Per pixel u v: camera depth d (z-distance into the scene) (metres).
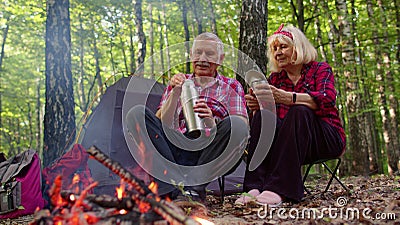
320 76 3.30
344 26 10.04
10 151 23.58
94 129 3.58
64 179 3.07
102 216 1.57
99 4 12.42
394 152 12.51
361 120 10.67
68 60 6.66
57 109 6.47
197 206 2.68
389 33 12.73
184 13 13.68
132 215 1.56
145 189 1.72
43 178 3.93
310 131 3.08
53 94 6.51
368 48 13.87
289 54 3.35
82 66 15.89
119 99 3.63
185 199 2.67
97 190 3.11
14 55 16.89
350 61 10.02
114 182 3.14
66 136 6.47
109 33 14.24
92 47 16.36
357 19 10.75
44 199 3.81
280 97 3.11
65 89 6.57
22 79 18.06
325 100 3.13
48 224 1.55
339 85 13.76
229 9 14.56
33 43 15.18
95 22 13.88
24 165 3.79
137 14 11.56
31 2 12.07
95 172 3.22
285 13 13.50
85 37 14.28
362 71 13.42
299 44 3.32
